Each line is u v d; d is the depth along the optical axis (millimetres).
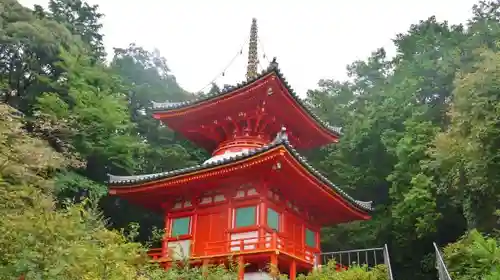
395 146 35094
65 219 10164
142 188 22391
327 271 18703
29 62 33344
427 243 32594
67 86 32594
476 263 16391
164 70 54719
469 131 21031
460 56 39938
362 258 34500
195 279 15609
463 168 21922
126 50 53281
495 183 19578
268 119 24969
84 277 9766
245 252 18953
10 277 8875
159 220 34562
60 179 25344
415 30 47844
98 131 30734
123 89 40562
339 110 44938
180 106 25203
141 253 15930
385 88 42844
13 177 13109
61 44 35156
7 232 9281
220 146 25766
